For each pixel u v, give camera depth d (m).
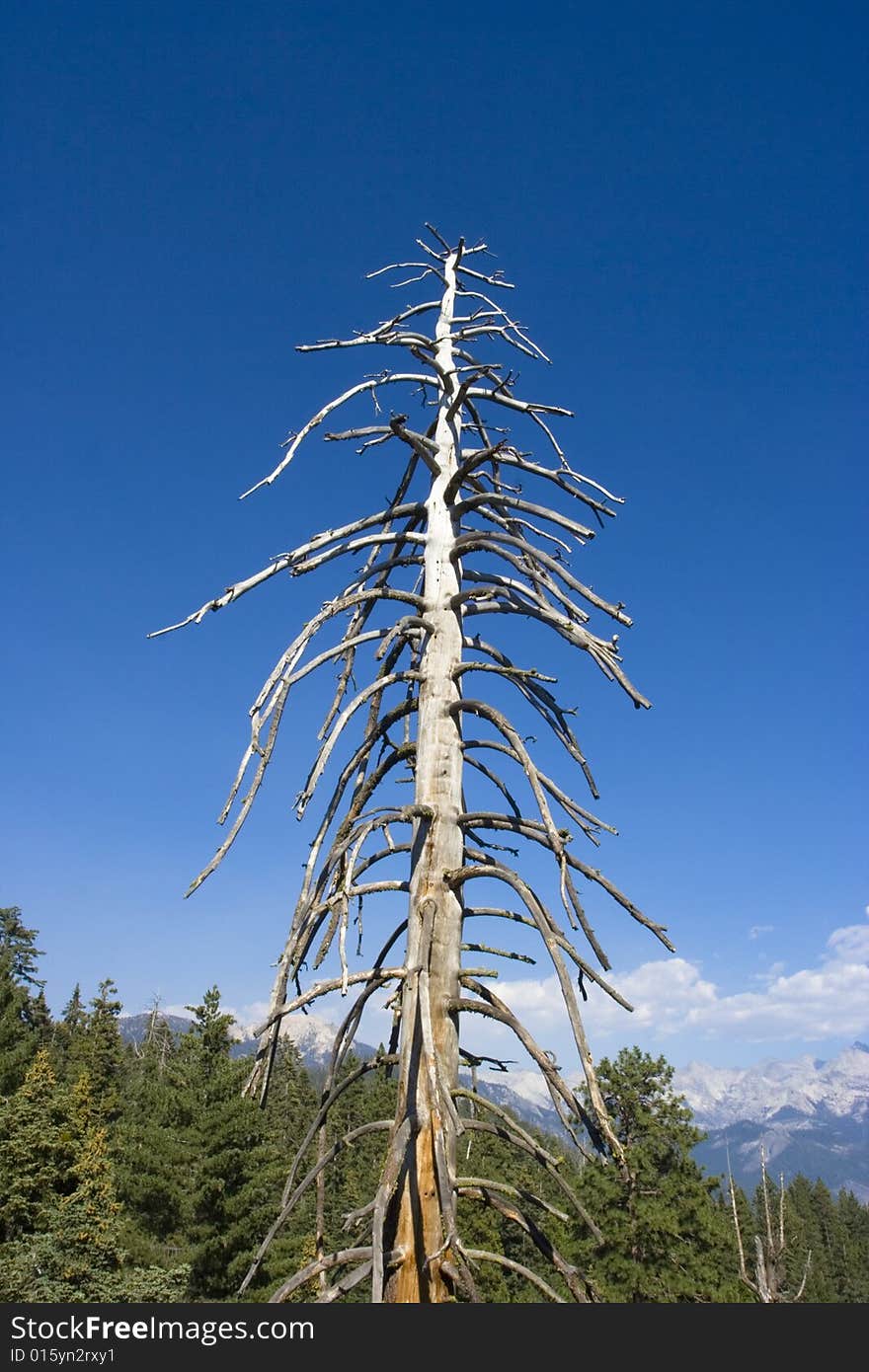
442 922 4.65
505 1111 4.05
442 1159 3.55
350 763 5.39
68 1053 51.06
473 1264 4.03
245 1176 28.83
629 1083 26.56
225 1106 28.84
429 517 5.96
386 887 4.96
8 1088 35.47
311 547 5.14
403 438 5.86
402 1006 4.67
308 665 4.80
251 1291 27.64
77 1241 21.95
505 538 5.38
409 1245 4.07
